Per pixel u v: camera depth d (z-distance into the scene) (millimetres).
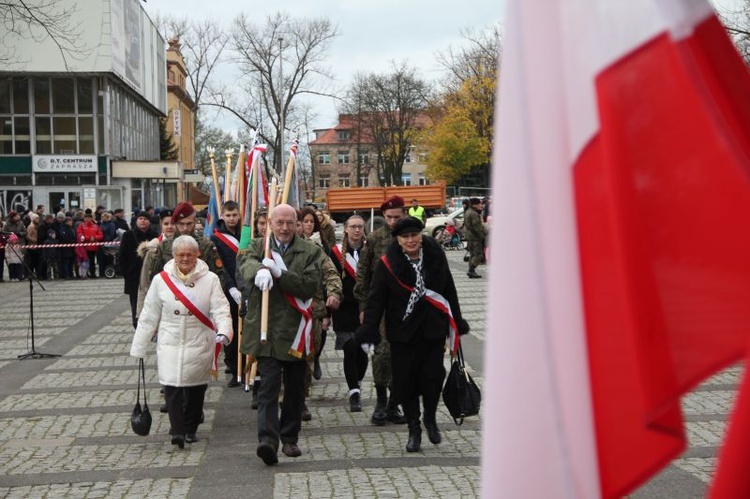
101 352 14344
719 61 1684
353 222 9984
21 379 12031
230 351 11227
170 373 8117
